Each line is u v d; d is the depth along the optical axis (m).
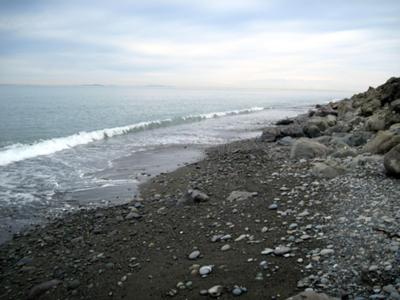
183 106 73.69
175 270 6.69
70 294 6.35
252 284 5.75
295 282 5.63
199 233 8.49
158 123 37.78
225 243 7.65
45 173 16.80
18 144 23.39
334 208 8.58
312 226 7.69
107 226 9.91
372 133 18.23
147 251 7.89
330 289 5.24
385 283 5.20
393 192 8.98
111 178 15.91
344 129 21.98
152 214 10.52
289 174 12.65
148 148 24.22
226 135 31.31
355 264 5.82
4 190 14.06
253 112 60.56
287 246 6.90
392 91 25.64
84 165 18.64
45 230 10.11
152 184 14.59
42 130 30.69
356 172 11.33
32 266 7.81
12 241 9.45
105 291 6.31
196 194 10.98
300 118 35.31
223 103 90.31
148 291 6.07
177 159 20.27
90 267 7.39
